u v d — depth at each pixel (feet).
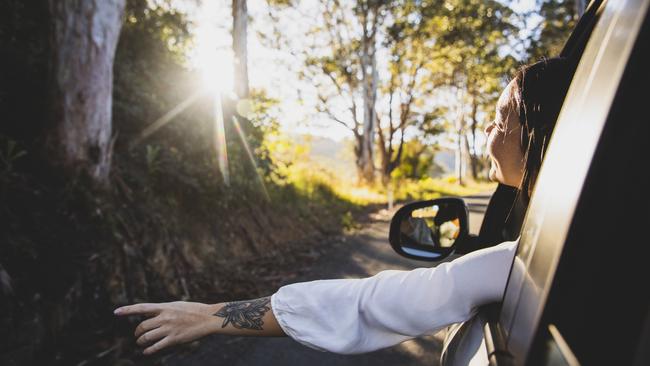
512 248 2.35
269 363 9.18
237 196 20.98
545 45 46.29
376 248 21.21
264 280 15.21
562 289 1.57
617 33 1.67
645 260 1.48
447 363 3.04
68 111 12.58
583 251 1.54
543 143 2.59
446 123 101.91
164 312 2.83
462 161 117.50
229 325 2.76
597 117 1.60
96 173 13.19
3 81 13.58
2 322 7.92
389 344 2.53
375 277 2.62
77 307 9.63
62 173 12.53
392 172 79.05
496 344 2.11
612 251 1.52
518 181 2.97
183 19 30.17
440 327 2.39
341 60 74.64
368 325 2.52
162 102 21.58
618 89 1.50
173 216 15.75
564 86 2.59
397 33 70.03
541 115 2.60
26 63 14.21
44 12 12.68
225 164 21.15
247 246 18.84
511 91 2.84
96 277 10.55
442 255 4.30
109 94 13.64
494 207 4.09
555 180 1.88
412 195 61.57
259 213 22.20
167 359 9.11
